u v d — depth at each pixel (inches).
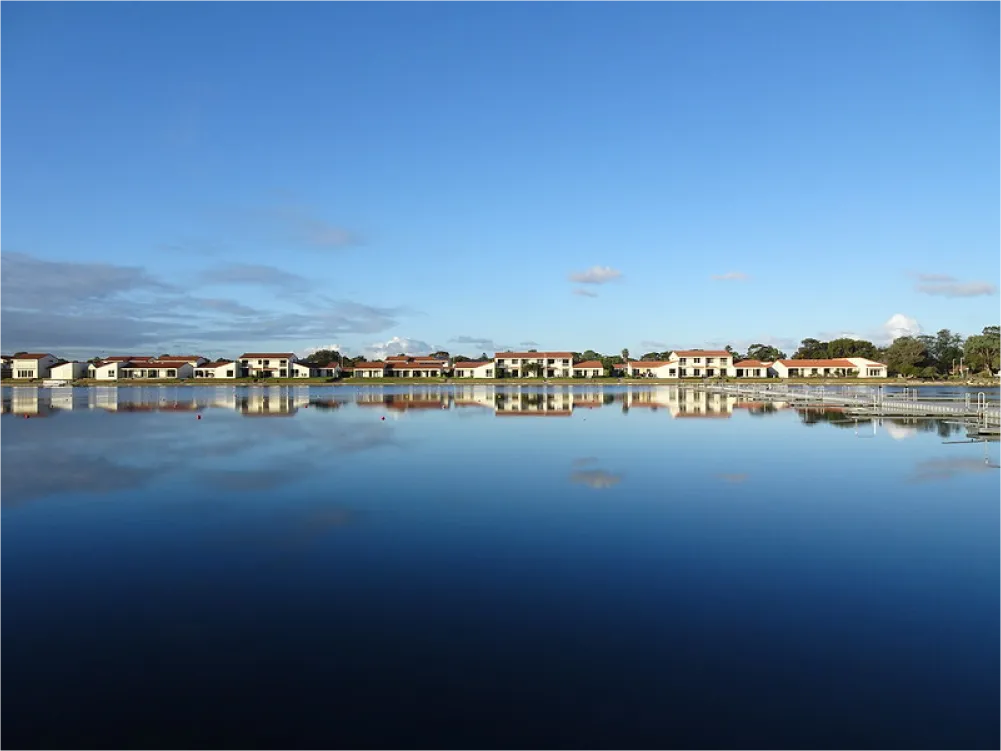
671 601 460.8
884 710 324.8
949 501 765.9
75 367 5743.1
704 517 692.1
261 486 853.2
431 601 461.7
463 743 300.0
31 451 1176.8
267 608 451.8
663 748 295.7
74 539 613.9
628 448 1224.8
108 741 303.0
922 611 442.9
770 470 973.8
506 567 532.1
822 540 606.2
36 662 376.8
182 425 1688.0
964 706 327.9
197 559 555.5
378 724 315.3
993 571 522.0
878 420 1807.3
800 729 309.6
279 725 315.0
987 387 4699.8
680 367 5915.4
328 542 602.5
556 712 324.5
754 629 415.5
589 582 498.0
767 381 5319.9
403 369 6141.7
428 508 731.4
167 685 351.3
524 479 901.8
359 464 1030.4
